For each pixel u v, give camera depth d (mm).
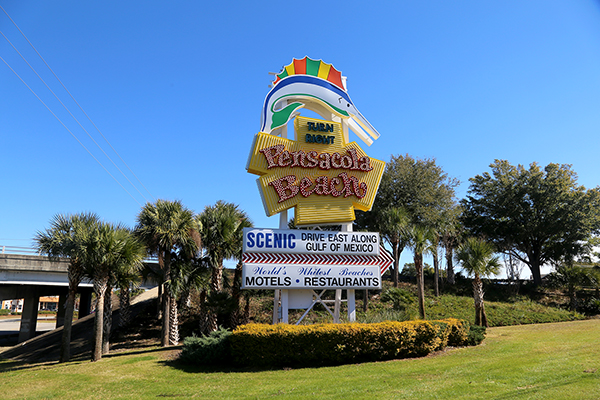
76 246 18328
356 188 18312
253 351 13906
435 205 37125
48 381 13758
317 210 17625
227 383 11812
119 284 20719
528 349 14797
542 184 44469
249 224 24141
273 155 17688
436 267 35375
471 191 49812
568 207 42656
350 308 17359
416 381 10859
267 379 12047
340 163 18359
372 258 17719
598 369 10375
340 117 19516
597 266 44781
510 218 46156
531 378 10164
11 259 34656
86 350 23297
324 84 19438
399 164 37844
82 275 19969
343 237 17609
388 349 14438
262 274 16281
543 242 46844
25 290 42062
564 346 14781
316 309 28594
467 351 15461
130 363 16125
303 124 18484
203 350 14688
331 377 11852
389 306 29672
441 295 35312
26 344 29938
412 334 14773
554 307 35438
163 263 22953
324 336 13922
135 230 22672
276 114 18203
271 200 17250
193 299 31156
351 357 14047
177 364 15211
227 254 23422
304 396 9883
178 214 22031
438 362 13406
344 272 17203
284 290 16766
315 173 18125
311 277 16781
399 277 44125
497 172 47375
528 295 39312
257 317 26797
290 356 13789
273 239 16734
